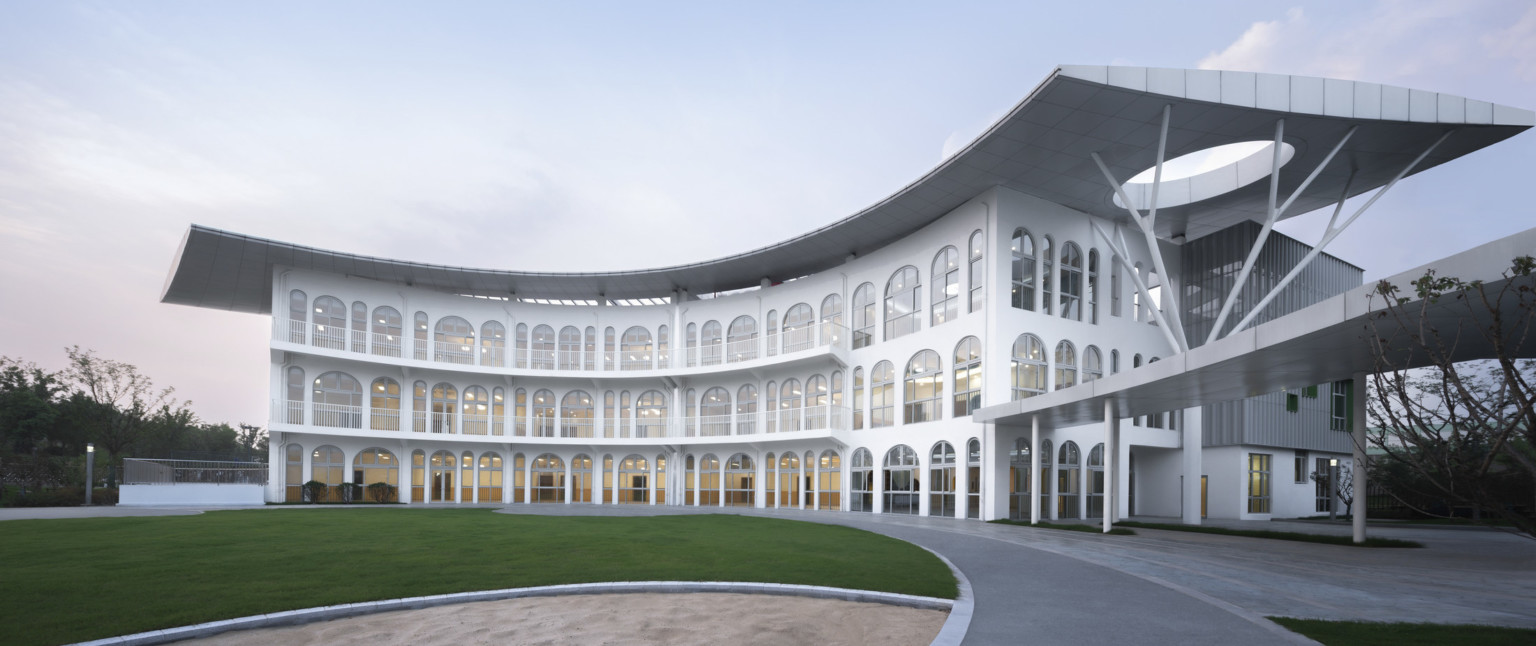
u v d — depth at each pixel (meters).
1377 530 24.86
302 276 34.50
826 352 32.56
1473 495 6.46
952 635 7.31
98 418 45.44
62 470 39.19
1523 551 16.48
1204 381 16.92
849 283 34.16
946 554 14.13
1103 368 30.14
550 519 21.58
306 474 34.06
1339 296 11.45
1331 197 29.16
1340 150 24.45
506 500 38.50
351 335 35.59
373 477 35.78
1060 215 29.47
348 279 35.81
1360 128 22.80
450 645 7.43
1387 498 35.38
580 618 8.48
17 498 29.53
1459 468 6.47
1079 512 28.44
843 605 9.18
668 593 9.91
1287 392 34.31
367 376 35.88
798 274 37.28
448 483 37.59
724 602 9.34
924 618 8.51
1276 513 33.44
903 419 30.61
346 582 9.93
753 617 8.53
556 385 39.78
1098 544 16.73
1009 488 26.44
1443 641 6.92
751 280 38.34
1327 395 36.34
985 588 10.06
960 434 27.62
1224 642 7.04
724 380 38.12
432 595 9.22
